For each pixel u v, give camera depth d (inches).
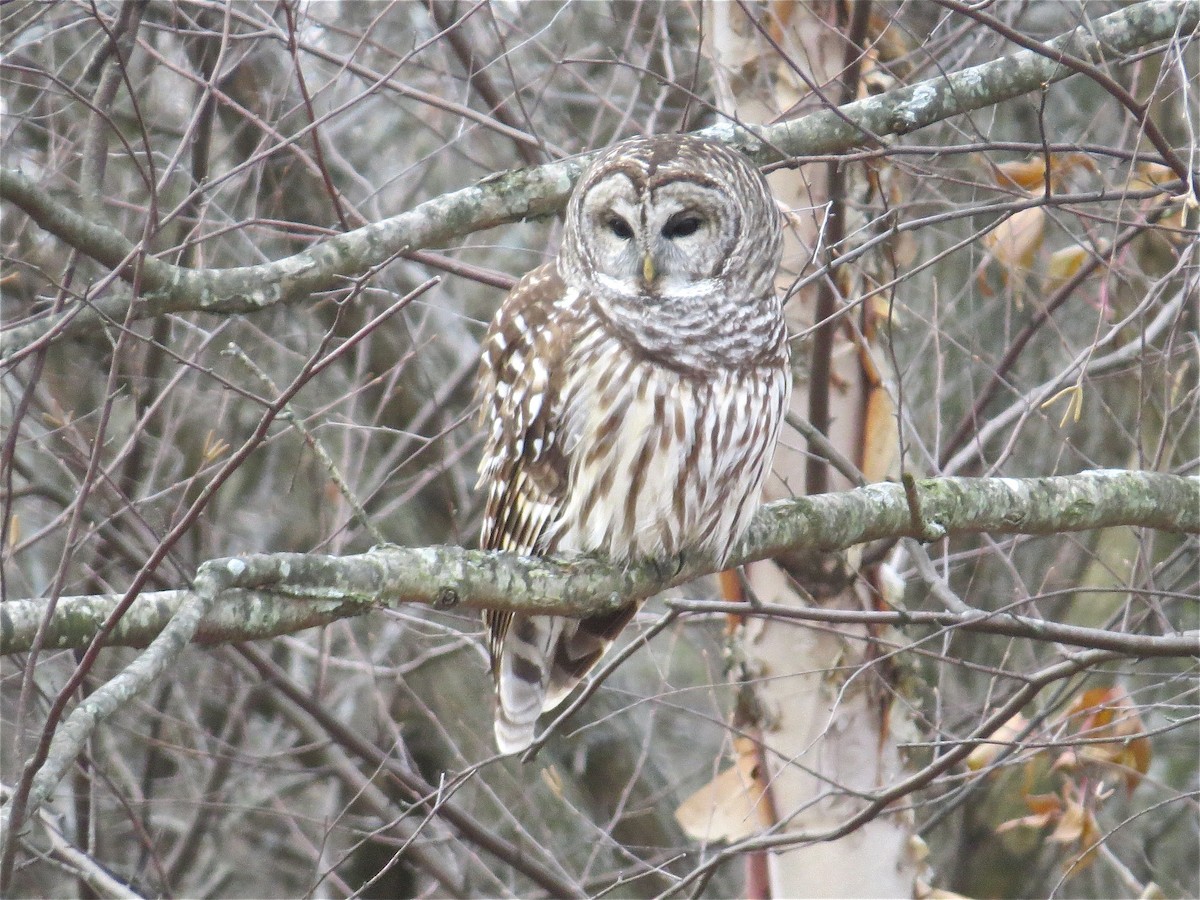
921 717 409.4
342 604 260.8
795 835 349.1
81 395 506.3
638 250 347.9
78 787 522.3
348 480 507.2
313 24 435.8
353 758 612.1
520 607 299.6
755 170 364.2
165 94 543.2
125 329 263.1
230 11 367.6
